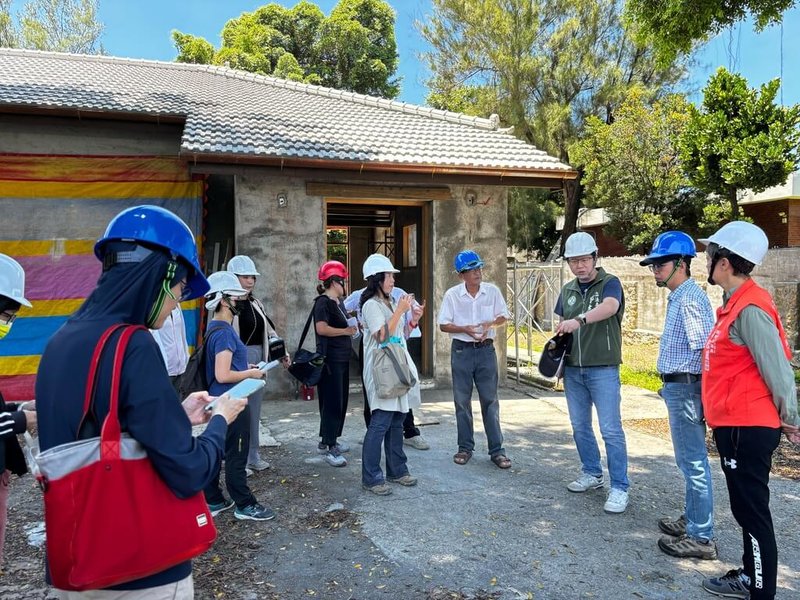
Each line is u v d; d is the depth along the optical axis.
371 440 4.68
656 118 17.83
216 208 8.88
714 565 3.57
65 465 1.56
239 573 3.45
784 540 3.92
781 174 13.52
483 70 20.89
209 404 2.02
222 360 3.93
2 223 7.88
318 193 8.17
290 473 5.17
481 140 9.92
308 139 8.41
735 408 3.08
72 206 8.09
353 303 6.51
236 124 8.62
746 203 17.33
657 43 9.78
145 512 1.61
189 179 8.50
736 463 3.08
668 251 3.70
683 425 3.67
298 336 8.18
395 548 3.77
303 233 8.20
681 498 4.62
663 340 3.77
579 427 4.70
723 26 9.44
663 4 9.41
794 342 11.12
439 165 8.09
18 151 8.06
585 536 3.96
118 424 1.60
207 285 1.92
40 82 9.44
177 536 1.66
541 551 3.74
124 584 1.63
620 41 19.86
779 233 17.03
